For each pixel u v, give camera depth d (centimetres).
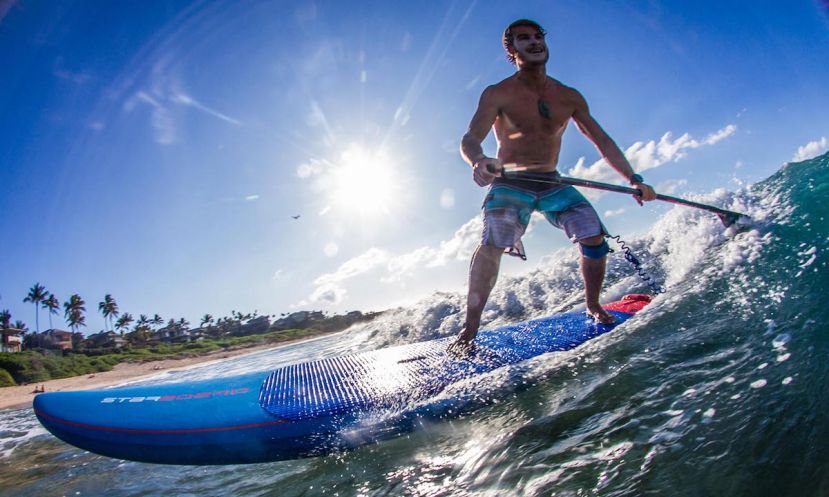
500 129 298
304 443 237
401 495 172
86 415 269
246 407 260
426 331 635
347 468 214
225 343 6047
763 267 242
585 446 154
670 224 399
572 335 294
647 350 218
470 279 288
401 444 223
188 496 231
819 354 145
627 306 329
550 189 292
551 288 532
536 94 289
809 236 240
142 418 260
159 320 7556
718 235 319
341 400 256
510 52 295
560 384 224
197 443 242
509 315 529
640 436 146
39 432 560
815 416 118
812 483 101
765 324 189
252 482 230
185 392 287
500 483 153
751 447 119
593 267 301
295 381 290
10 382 3397
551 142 296
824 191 269
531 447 169
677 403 157
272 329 7812
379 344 704
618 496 121
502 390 239
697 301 250
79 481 292
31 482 310
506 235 280
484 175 249
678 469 123
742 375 156
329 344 1576
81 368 4041
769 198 317
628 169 300
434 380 262
